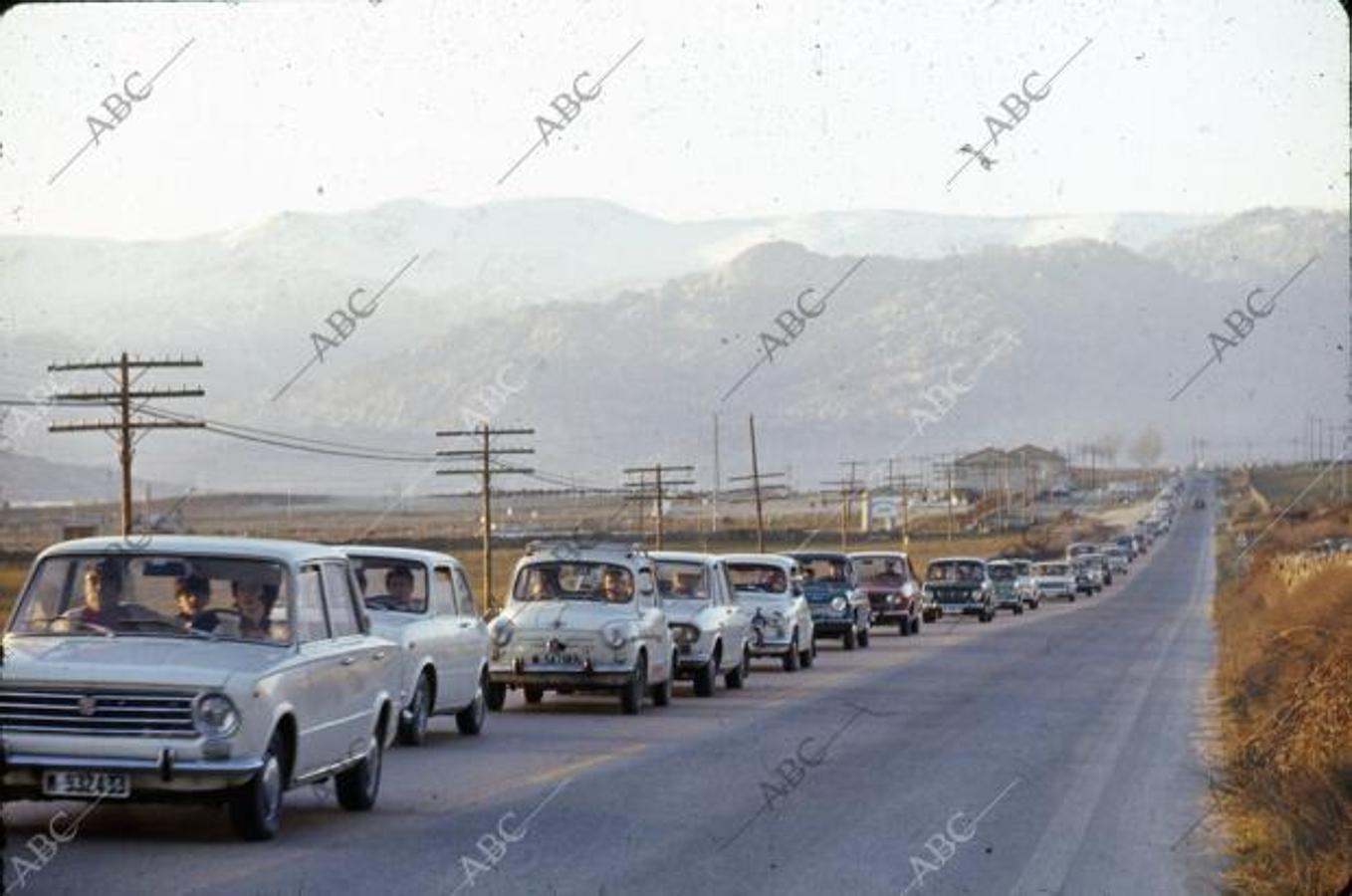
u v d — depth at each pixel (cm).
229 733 1481
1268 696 2944
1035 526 19350
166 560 1627
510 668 2991
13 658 1498
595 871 1492
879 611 5791
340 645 1720
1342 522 10012
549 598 3080
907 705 3197
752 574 4247
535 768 2211
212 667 1503
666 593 3497
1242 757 2258
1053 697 3400
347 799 1794
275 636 1608
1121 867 1596
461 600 2642
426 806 1852
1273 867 1573
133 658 1503
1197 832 1795
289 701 1561
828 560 5116
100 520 16388
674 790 2011
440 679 2491
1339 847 1569
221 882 1376
